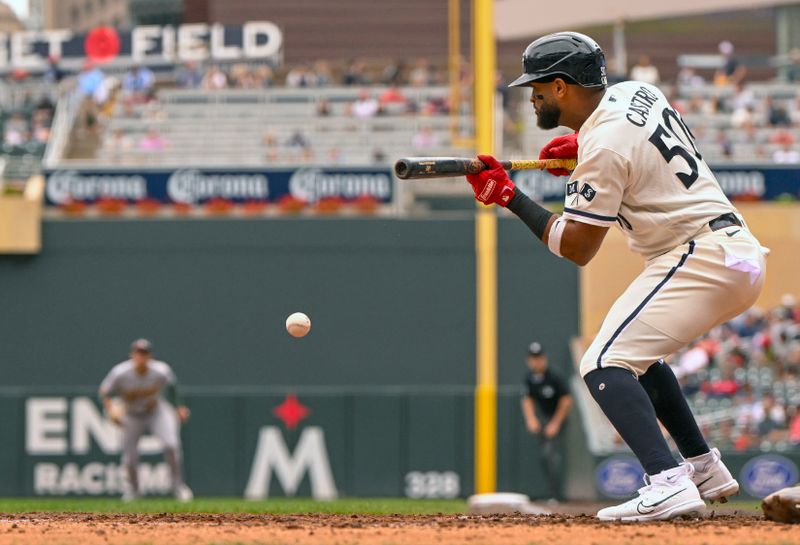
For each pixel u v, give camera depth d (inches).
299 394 2662.4
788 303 2842.0
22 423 2635.3
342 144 3447.3
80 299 2962.6
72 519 922.7
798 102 3595.0
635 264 2920.8
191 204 2989.7
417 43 5969.5
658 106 826.8
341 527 816.9
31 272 2962.6
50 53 4985.2
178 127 3535.9
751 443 2469.2
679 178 812.6
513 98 3644.2
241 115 3590.1
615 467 2402.8
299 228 2960.1
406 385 2933.1
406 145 3444.9
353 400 2662.4
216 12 5944.9
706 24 5880.9
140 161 3368.6
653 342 814.5
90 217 2984.7
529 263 2933.1
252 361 2945.4
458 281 2942.9
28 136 3629.4
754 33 5925.2
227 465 2637.8
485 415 2608.3
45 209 2992.1
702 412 2546.8
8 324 2962.6
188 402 2645.2
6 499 2516.0
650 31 5866.1
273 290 2957.7
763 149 3336.6
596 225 805.9
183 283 2962.6
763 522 819.4
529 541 721.6
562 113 839.7
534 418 2331.4
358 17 5944.9
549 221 823.1
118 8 7116.1
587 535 745.6
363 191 2999.5
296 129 3499.0
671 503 813.2
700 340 2674.7
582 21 3777.1
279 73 4697.3
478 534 754.8
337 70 4694.9
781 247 2982.3
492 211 2760.8
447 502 2133.4
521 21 3843.5
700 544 705.0
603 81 833.5
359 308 2950.3
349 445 2657.5
